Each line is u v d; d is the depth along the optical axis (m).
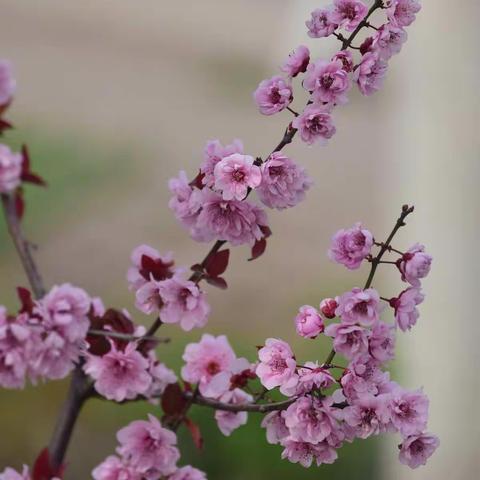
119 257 7.61
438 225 3.49
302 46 1.99
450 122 3.44
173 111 12.19
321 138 1.97
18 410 4.55
